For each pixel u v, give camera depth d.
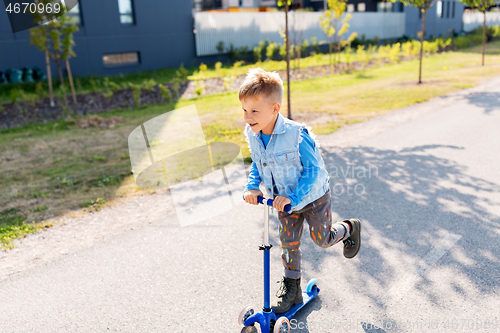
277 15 25.62
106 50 18.05
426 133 7.88
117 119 10.56
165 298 3.13
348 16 19.66
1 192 5.71
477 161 6.09
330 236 2.78
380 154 6.66
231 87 15.48
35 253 3.92
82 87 15.02
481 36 33.78
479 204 4.57
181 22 21.00
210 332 2.73
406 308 2.87
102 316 2.95
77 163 7.03
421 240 3.82
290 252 2.81
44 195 5.52
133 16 19.05
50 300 3.17
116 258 3.77
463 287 3.06
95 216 4.76
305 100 12.27
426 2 13.81
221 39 23.11
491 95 11.53
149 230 4.32
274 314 2.66
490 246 3.64
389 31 34.19
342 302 2.97
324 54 26.00
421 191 5.02
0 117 10.96
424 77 16.23
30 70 15.32
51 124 10.40
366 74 18.20
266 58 23.98
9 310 3.06
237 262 3.62
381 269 3.38
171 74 18.70
